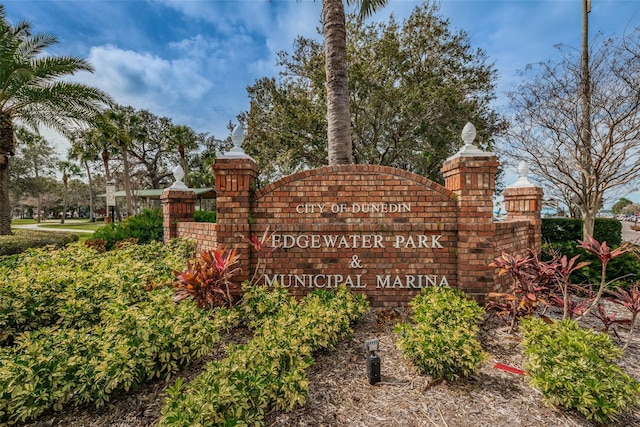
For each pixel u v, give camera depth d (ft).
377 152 45.29
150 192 77.10
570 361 8.04
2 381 7.40
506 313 12.07
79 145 88.02
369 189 14.92
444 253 14.67
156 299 11.06
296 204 15.01
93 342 8.67
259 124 47.14
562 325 9.72
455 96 39.70
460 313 11.03
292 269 15.03
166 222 21.31
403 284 14.80
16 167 110.63
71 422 7.75
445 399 8.48
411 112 39.68
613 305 16.20
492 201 14.16
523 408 8.14
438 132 41.65
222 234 14.70
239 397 6.97
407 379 9.35
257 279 15.01
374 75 41.01
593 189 24.25
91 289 12.27
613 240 26.84
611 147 21.70
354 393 8.71
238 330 12.26
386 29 43.65
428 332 9.71
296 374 7.92
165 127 104.06
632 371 9.95
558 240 27.30
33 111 34.68
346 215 14.98
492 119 41.65
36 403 7.33
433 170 47.21
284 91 44.73
